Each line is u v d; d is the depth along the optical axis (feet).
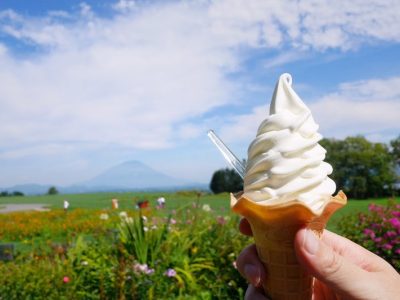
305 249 0.66
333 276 0.66
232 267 1.90
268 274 0.80
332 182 0.77
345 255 0.87
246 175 0.78
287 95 0.83
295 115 0.80
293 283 0.78
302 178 0.72
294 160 0.73
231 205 0.73
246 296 0.86
